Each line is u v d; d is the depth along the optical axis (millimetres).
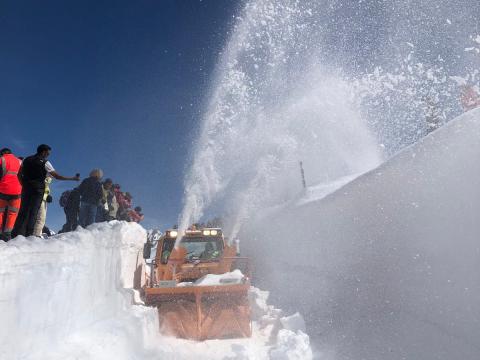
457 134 3709
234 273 5805
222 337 5195
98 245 4215
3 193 5195
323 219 6055
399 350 3244
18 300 2465
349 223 5168
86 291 3701
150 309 5219
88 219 6996
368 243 4570
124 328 3936
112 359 3283
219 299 5461
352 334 3979
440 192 3541
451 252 3250
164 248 6707
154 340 4750
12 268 2430
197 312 5277
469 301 2879
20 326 2484
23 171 5020
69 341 3129
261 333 5324
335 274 5180
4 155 5285
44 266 2854
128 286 6371
